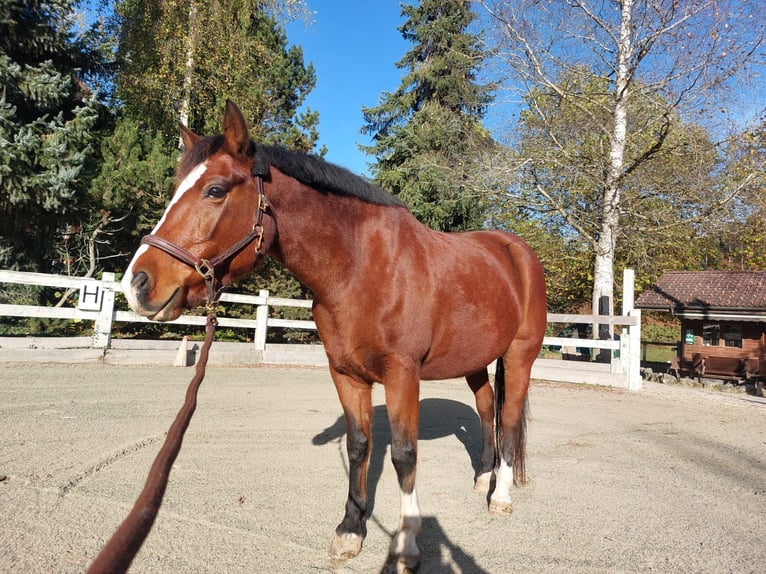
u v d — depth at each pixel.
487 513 3.04
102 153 10.29
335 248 2.28
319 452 4.14
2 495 2.87
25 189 8.10
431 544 2.60
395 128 16.83
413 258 2.49
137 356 8.18
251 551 2.42
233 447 4.18
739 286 13.50
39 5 8.93
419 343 2.41
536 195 13.20
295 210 2.23
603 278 11.83
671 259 18.08
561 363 9.96
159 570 2.20
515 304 3.17
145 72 13.96
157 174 9.91
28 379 6.31
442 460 4.11
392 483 3.50
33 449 3.72
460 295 2.67
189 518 2.75
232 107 2.01
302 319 12.57
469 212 15.87
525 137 13.12
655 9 10.34
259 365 9.24
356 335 2.31
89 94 10.05
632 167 11.15
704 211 12.04
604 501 3.29
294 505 3.01
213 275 1.97
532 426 5.59
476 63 16.25
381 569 2.30
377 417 5.58
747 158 11.61
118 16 14.55
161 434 4.36
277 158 2.23
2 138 7.68
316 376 8.37
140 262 1.88
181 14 14.05
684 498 3.40
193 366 8.62
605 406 7.16
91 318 8.00
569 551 2.55
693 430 5.77
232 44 14.60
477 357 2.89
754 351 12.52
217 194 1.97
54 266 10.98
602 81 12.84
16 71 8.30
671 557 2.52
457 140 16.22
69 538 2.43
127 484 3.17
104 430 4.36
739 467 4.23
